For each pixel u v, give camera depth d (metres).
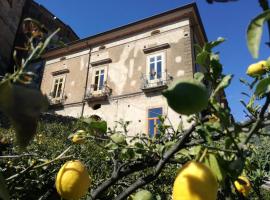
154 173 1.26
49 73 22.36
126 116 17.17
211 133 1.10
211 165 1.09
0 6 19.59
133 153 1.58
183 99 0.87
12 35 20.77
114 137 1.61
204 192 0.89
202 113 1.11
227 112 0.99
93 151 3.59
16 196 1.75
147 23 18.81
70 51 21.98
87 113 18.98
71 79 21.05
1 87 0.63
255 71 1.31
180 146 1.18
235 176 1.02
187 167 0.98
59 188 1.21
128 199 1.45
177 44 17.28
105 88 18.56
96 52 20.67
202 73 1.10
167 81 16.39
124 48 19.38
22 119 0.62
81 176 1.22
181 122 1.90
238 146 1.00
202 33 19.25
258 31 0.76
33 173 1.86
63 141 5.44
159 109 16.11
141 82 17.38
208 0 0.83
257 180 2.13
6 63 19.77
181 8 17.69
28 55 0.90
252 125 1.02
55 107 20.62
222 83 0.99
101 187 1.40
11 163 1.96
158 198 2.10
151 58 17.86
